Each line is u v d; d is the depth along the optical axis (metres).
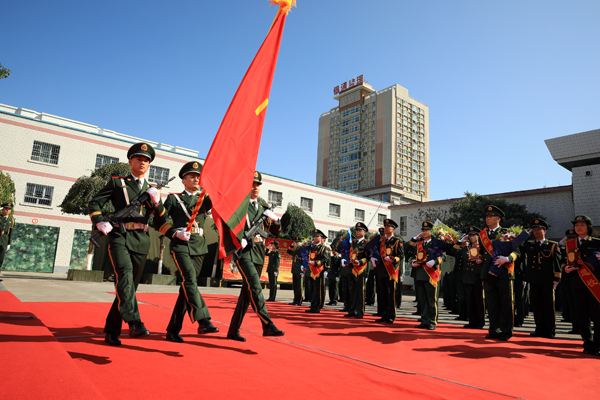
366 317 8.91
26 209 23.94
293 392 2.69
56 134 25.19
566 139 26.98
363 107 82.81
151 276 18.00
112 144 26.89
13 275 18.38
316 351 4.30
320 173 88.44
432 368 3.87
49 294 8.86
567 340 6.55
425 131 82.56
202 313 4.12
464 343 5.43
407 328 6.99
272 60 4.61
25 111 26.36
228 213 3.93
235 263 4.53
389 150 75.94
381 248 8.20
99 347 3.48
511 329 6.07
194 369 3.03
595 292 5.23
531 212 29.05
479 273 7.83
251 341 4.52
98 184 18.28
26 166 24.08
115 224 3.87
